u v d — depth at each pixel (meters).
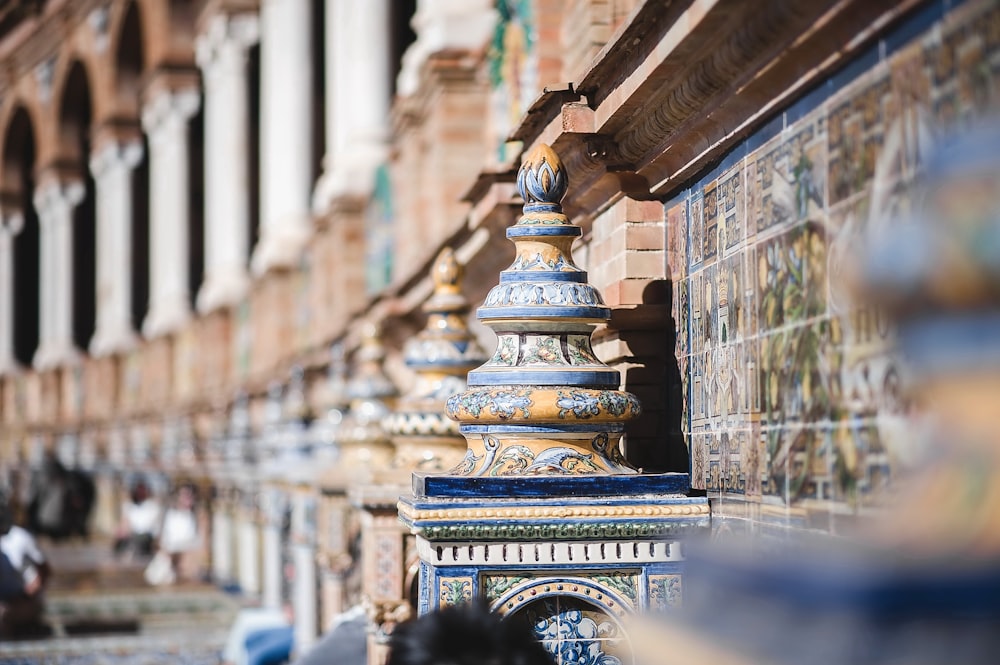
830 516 3.19
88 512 34.44
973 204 1.59
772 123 3.64
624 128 4.56
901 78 2.83
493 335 9.53
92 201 48.59
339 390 13.61
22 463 41.09
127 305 36.38
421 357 6.34
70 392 39.59
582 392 4.04
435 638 2.73
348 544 8.66
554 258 4.23
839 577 1.62
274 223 23.91
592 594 3.92
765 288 3.68
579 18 6.37
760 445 3.69
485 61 12.72
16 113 44.75
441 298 6.42
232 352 26.06
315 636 10.63
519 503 3.91
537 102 4.95
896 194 2.85
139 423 32.84
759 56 3.44
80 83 40.75
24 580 12.70
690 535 3.95
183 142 31.84
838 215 3.17
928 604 1.53
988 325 1.58
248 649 10.86
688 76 3.84
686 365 4.50
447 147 13.08
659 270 4.80
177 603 16.22
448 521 3.85
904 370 2.75
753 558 1.83
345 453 8.90
